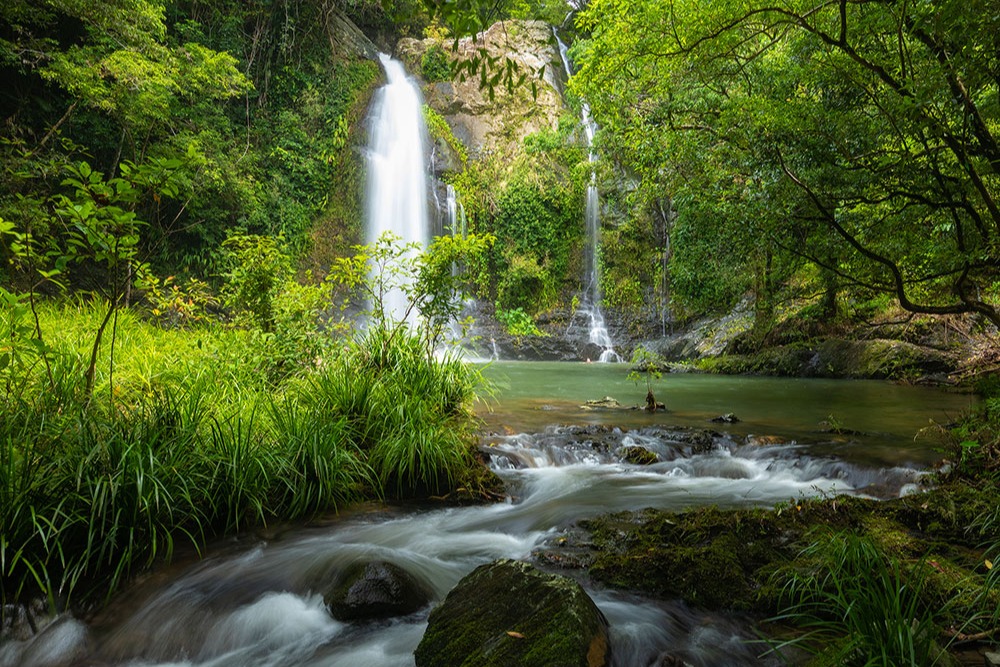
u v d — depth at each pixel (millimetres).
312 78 23859
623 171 23281
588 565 3516
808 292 7676
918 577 2787
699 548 3445
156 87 15008
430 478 5000
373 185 23484
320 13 24578
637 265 23266
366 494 4840
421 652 2627
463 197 24000
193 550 3721
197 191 17484
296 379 5801
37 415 3793
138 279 5164
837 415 8719
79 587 3205
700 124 10484
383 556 3641
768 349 16391
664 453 6367
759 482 5445
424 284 6535
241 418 4547
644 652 2625
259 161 21641
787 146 5211
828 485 5305
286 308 6621
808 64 5477
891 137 4836
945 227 4961
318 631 2969
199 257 18375
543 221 23969
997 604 2627
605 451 6332
